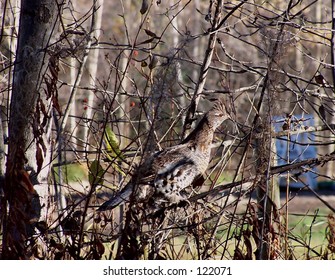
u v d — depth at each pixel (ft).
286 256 33.55
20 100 33.37
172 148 34.68
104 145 38.32
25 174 31.81
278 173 34.06
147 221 32.81
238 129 36.78
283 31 35.37
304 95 37.24
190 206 33.30
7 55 44.16
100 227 33.78
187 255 38.55
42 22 33.42
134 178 31.30
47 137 35.12
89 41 36.78
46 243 32.68
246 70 39.60
